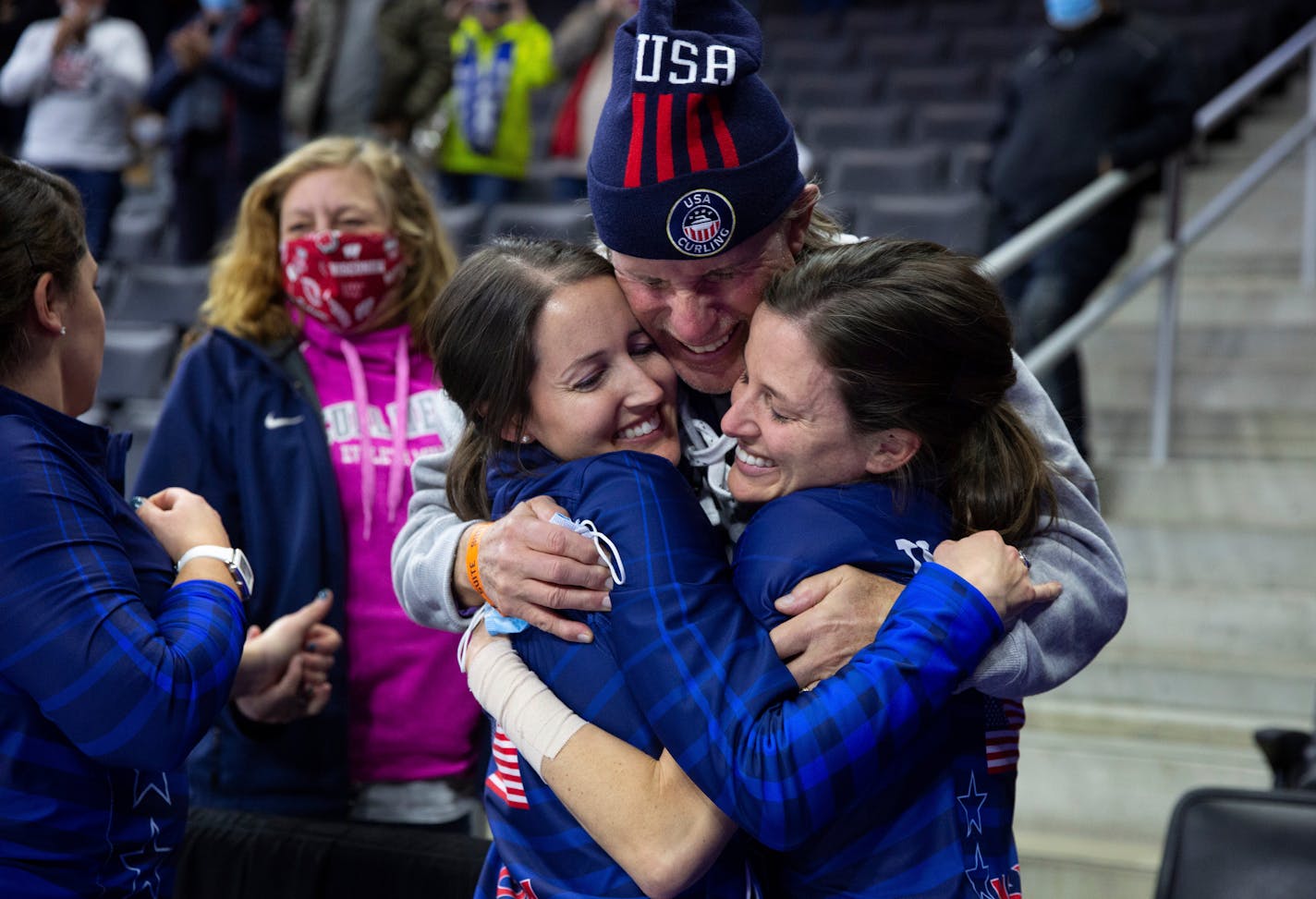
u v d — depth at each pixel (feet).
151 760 3.84
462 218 16.70
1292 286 13.80
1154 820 8.33
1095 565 3.96
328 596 5.74
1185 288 14.35
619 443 3.82
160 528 4.51
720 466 3.94
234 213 16.85
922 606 3.40
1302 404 12.35
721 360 3.90
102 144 17.93
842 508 3.61
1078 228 11.83
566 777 3.54
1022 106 12.55
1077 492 4.04
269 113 16.83
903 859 3.50
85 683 3.74
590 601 3.59
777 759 3.21
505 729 3.72
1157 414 11.63
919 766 3.54
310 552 5.97
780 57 27.50
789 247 3.90
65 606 3.76
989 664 3.51
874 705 3.24
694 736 3.31
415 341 6.40
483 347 3.75
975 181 18.98
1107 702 9.32
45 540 3.81
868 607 3.50
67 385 4.30
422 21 16.29
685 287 3.68
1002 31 26.23
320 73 16.22
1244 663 9.22
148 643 3.83
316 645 5.64
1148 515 11.08
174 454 6.14
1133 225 12.00
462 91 18.79
